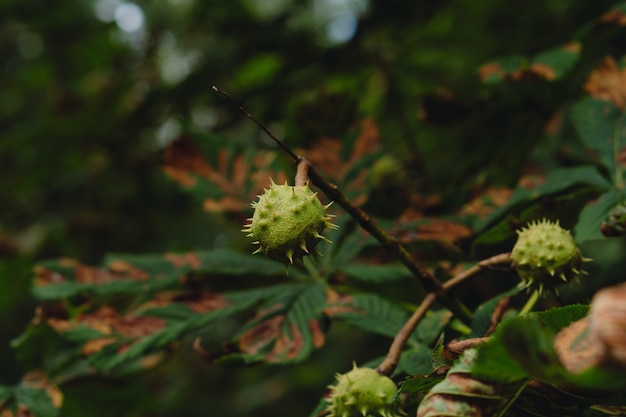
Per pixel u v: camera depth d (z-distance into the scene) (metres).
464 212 0.87
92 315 0.82
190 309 0.81
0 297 1.21
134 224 1.63
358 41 1.27
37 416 0.81
